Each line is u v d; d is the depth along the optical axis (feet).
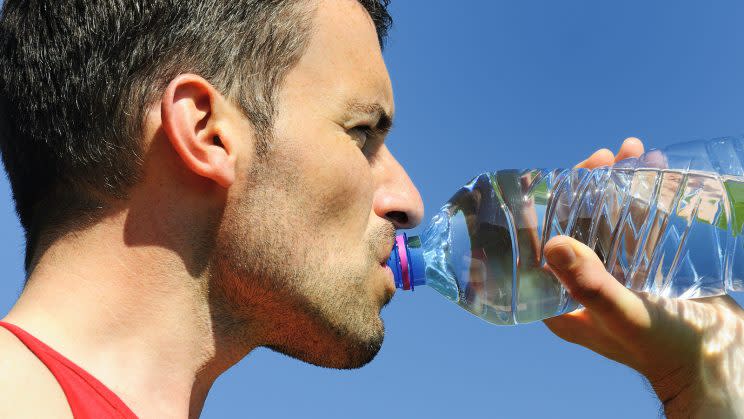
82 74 4.61
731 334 6.57
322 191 4.80
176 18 4.67
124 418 3.92
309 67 4.89
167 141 4.53
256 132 4.68
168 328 4.46
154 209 4.49
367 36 5.26
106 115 4.54
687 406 6.48
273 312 4.80
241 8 4.76
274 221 4.67
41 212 4.58
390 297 5.37
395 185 5.39
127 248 4.42
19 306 4.32
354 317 5.00
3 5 5.00
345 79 5.01
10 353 3.85
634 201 7.38
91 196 4.48
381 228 5.22
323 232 4.83
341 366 5.17
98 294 4.33
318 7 5.04
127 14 4.64
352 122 5.02
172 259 4.49
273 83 4.76
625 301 6.23
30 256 4.59
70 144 4.54
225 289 4.66
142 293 4.40
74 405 3.81
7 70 4.83
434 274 7.43
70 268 4.37
